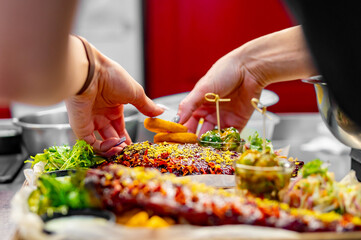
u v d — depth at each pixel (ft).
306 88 4.91
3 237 2.02
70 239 1.76
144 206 1.90
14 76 1.74
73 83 2.07
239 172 2.16
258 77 2.97
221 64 2.97
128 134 3.03
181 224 1.89
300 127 4.25
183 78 5.08
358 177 2.61
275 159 2.17
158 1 4.90
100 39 4.92
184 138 2.83
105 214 1.89
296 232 1.84
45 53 1.74
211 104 3.07
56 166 2.63
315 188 2.04
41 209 1.94
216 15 4.92
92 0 4.82
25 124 2.97
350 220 1.87
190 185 2.01
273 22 4.91
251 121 3.22
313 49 1.93
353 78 1.87
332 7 1.81
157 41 4.98
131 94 2.69
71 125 2.71
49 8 1.66
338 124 2.18
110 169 2.00
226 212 1.86
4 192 2.60
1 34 1.65
